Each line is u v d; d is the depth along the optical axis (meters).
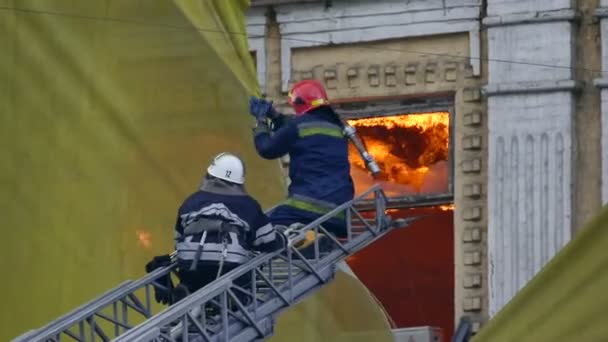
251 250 30.69
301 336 41.31
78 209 33.28
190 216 30.22
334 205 32.75
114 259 34.12
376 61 53.97
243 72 41.91
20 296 31.70
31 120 32.44
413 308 53.75
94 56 34.44
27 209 32.06
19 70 32.25
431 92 53.38
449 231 53.59
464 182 52.72
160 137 36.44
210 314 30.52
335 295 43.56
